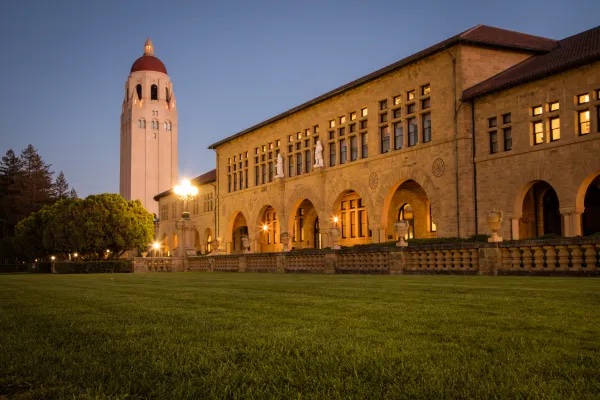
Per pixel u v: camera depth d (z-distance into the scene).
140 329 6.76
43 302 11.04
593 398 3.53
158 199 90.50
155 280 22.05
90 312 8.91
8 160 113.00
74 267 49.50
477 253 20.86
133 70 146.12
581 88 29.05
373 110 42.53
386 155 40.84
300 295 11.48
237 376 4.24
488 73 35.75
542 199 35.19
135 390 3.97
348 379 4.09
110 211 60.66
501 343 5.35
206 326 6.88
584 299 9.19
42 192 109.56
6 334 6.63
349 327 6.58
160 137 142.62
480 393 3.69
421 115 38.31
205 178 74.56
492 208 33.41
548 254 18.41
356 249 27.20
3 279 27.45
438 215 36.38
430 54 36.88
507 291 11.15
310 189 49.53
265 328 6.61
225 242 65.06
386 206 41.34
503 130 33.28
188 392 3.83
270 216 61.16
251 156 59.88
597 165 28.14
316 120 49.19
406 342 5.48
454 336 5.82
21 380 4.35
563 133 29.83
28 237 71.94
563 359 4.63
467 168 34.66
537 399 3.53
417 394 3.69
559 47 36.34
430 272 22.77
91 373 4.48
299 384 4.02
